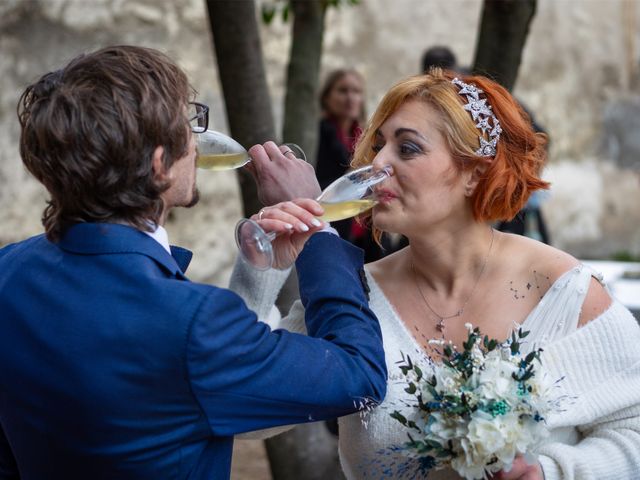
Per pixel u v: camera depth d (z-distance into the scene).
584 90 8.55
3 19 5.88
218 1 2.95
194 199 1.69
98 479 1.52
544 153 2.01
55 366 1.50
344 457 1.99
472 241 1.98
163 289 1.51
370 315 1.77
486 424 1.61
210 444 1.57
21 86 5.94
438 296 2.01
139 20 6.28
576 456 1.81
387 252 4.90
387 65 7.50
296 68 3.40
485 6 2.99
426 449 1.67
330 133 5.20
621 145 8.70
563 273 1.93
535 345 1.89
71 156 1.49
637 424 1.89
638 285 3.73
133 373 1.48
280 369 1.56
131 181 1.52
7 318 1.56
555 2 8.34
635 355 1.90
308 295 1.79
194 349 1.48
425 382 1.70
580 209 8.54
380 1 7.43
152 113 1.51
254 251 1.71
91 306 1.51
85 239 1.56
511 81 3.00
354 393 1.61
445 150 1.87
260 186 1.90
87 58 1.56
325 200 1.81
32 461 1.58
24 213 6.00
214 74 6.57
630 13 8.66
